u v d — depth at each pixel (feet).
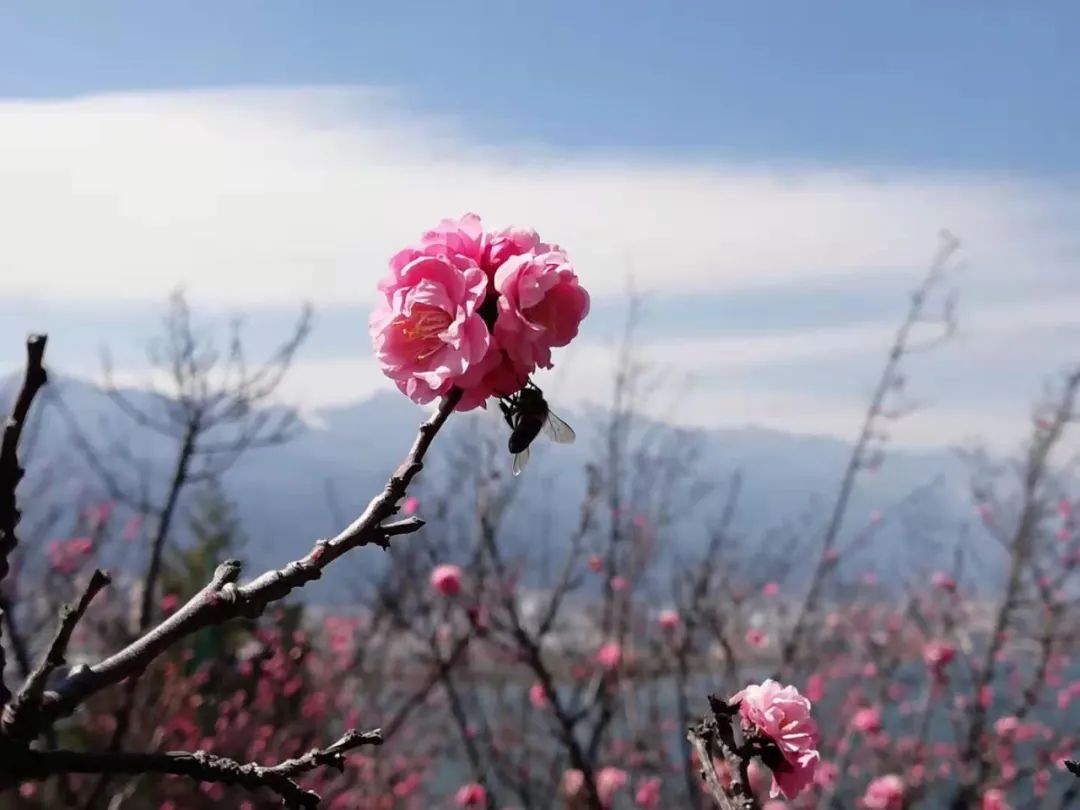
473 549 23.27
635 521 25.88
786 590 29.07
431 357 6.47
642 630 25.71
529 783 22.54
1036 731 26.35
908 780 24.00
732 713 8.20
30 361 4.62
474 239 6.73
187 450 20.86
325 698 28.99
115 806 20.25
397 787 29.73
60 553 26.35
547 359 6.56
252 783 5.18
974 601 29.27
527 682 23.75
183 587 30.58
